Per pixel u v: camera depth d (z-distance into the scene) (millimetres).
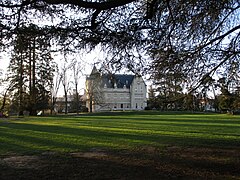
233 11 8961
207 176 8219
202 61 9367
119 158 11094
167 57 8797
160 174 8531
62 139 17109
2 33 6605
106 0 6371
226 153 11891
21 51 7059
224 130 21656
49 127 26234
